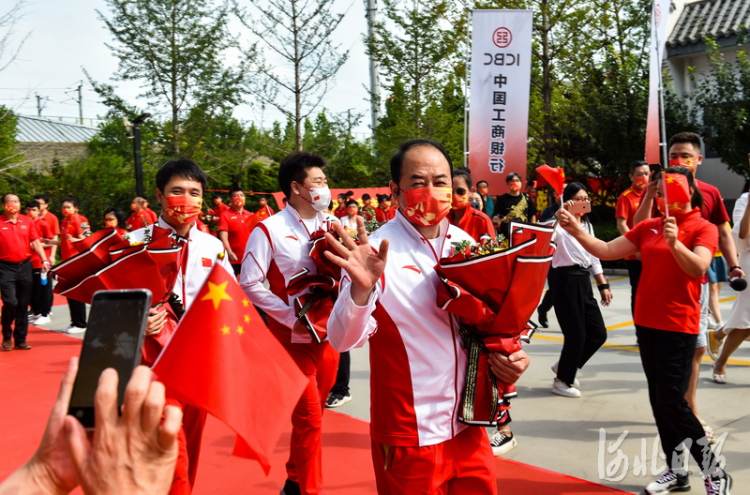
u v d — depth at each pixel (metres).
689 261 3.37
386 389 2.30
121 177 20.61
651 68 10.32
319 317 3.44
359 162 22.09
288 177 3.90
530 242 2.19
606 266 13.92
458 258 2.24
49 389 6.39
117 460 1.03
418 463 2.25
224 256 3.38
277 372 1.57
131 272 2.87
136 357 1.17
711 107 12.95
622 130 14.55
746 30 13.15
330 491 3.89
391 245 2.36
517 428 4.83
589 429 4.78
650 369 3.77
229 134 21.08
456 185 4.81
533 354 7.01
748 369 6.14
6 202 7.96
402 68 18.39
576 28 14.55
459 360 2.32
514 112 10.80
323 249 3.51
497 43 10.72
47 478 1.14
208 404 1.42
